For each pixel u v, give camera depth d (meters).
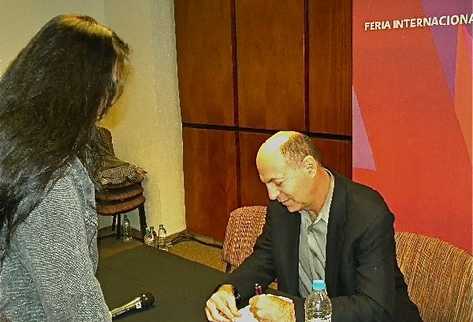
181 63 4.39
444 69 2.49
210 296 1.68
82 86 1.05
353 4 2.76
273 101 3.86
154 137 4.40
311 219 1.71
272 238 1.80
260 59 3.87
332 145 3.60
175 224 4.59
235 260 2.17
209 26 4.11
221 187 4.36
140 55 4.35
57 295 1.00
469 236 2.54
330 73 3.49
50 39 1.06
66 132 1.02
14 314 1.04
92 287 1.04
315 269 1.75
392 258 1.59
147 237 3.76
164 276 1.88
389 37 2.64
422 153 2.63
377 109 2.75
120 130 4.62
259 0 3.77
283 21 3.67
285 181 1.59
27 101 1.02
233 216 2.22
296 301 1.55
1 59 4.17
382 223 1.58
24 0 4.22
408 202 2.72
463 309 1.60
